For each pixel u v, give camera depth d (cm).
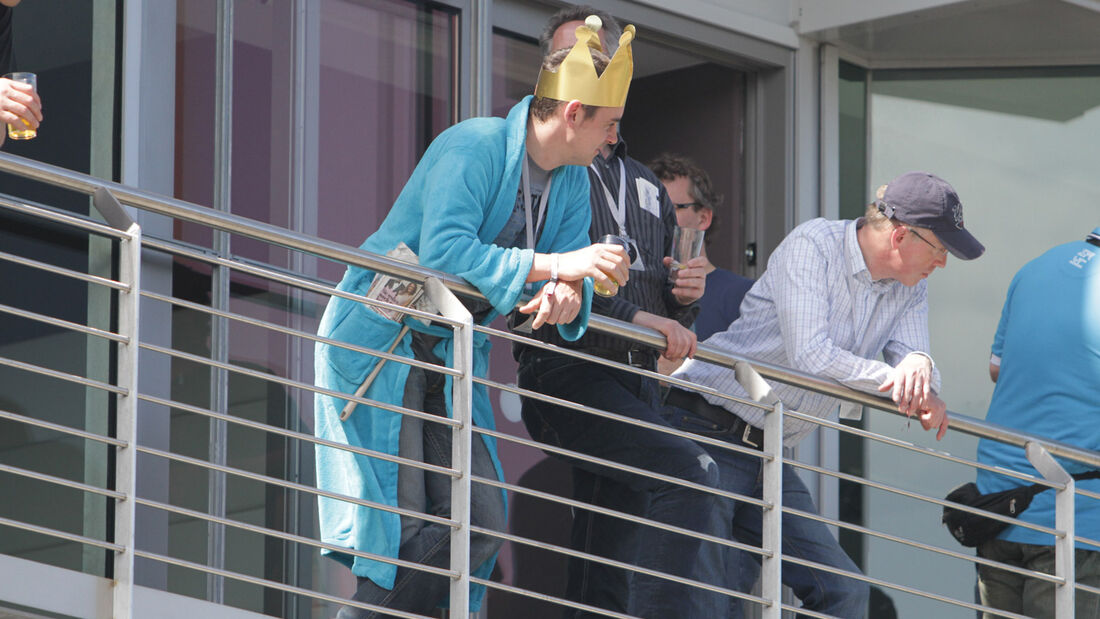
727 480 1011
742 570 1064
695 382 1012
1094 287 1098
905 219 973
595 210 989
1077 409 1085
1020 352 1115
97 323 1044
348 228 1152
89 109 1047
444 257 815
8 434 1024
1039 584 1062
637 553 953
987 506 1085
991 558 1094
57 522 1027
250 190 1102
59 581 718
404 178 1185
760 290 1020
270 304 1104
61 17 1051
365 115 1166
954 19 1428
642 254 1001
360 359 834
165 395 1047
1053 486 985
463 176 833
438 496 855
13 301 1029
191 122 1077
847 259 993
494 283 814
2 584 705
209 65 1088
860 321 1002
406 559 830
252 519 1083
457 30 1223
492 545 855
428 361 847
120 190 750
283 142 1120
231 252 1087
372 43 1174
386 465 827
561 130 856
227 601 1067
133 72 1047
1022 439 1003
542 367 944
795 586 1032
